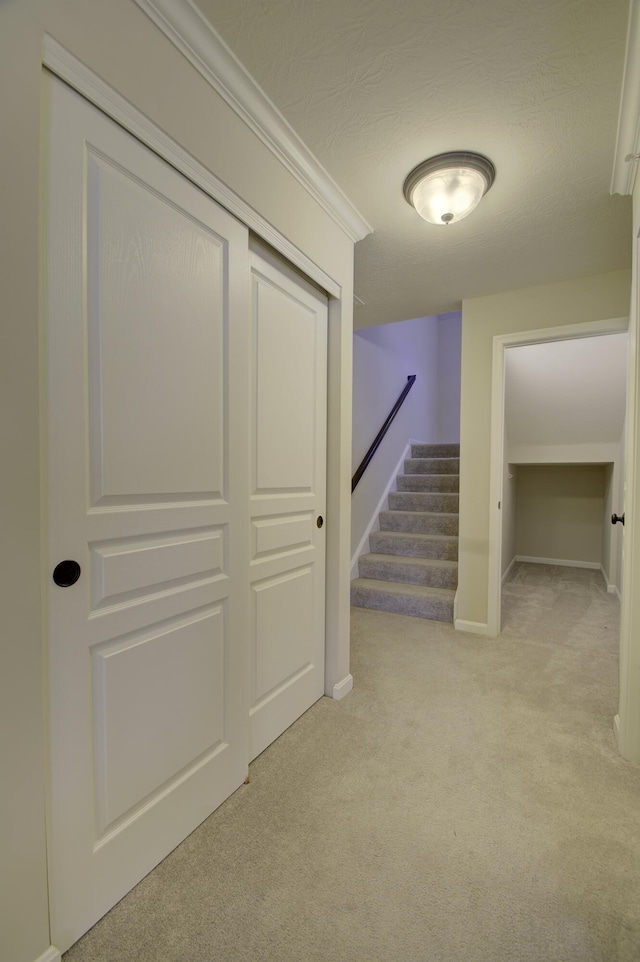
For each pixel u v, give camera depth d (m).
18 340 0.82
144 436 1.10
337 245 1.96
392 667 2.39
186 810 1.26
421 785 1.48
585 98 1.35
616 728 1.75
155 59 1.09
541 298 2.70
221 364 1.35
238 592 1.44
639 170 1.56
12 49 0.80
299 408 1.81
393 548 3.81
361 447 3.90
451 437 6.13
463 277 2.60
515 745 1.70
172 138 1.15
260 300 1.57
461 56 1.22
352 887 1.11
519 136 1.51
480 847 1.23
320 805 1.39
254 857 1.20
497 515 2.85
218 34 1.17
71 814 0.95
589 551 4.89
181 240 1.19
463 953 0.96
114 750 1.04
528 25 1.13
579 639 2.81
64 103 0.90
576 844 1.24
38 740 0.87
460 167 1.61
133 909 1.05
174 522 1.19
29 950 0.86
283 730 1.77
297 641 1.86
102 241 0.99
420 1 1.08
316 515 1.96
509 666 2.41
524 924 1.02
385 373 4.39
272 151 1.52
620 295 2.51
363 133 1.50
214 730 1.36
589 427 3.90
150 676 1.14
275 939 0.99
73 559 0.94
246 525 1.47
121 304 1.04
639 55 1.19
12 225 0.80
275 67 1.26
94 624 0.99
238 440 1.42
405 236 2.13
